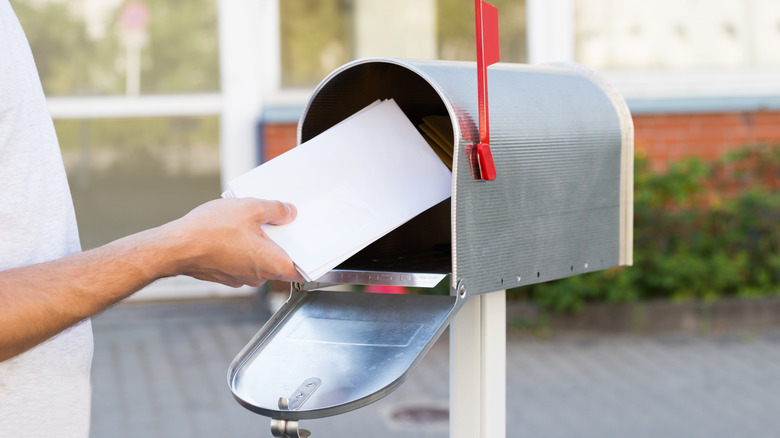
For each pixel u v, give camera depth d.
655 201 6.25
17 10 6.21
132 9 6.34
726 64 6.63
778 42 6.64
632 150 1.59
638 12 6.57
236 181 1.23
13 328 0.99
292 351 1.20
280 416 1.08
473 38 6.40
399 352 1.16
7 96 1.10
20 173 1.12
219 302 6.57
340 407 1.08
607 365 5.25
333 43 6.45
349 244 1.17
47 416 1.17
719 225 6.40
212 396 4.76
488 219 1.27
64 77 6.32
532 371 5.16
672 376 5.04
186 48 6.41
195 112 6.45
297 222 1.19
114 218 6.45
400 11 6.39
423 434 4.24
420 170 1.33
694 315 5.98
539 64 1.62
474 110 1.27
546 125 1.40
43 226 1.17
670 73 6.61
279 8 6.43
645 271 6.09
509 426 4.29
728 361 5.31
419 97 1.54
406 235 1.59
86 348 1.23
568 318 6.00
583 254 1.48
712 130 6.47
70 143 6.37
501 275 1.30
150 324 6.17
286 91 6.49
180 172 6.48
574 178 1.46
